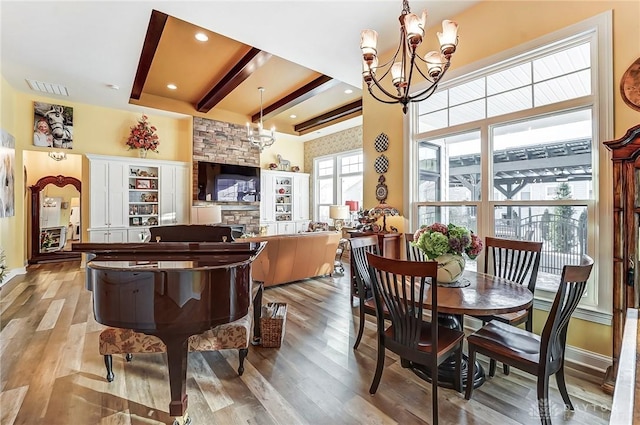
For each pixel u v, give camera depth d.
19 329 3.06
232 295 1.79
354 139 7.74
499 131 3.02
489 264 2.90
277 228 8.47
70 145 5.76
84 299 3.99
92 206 5.82
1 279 4.32
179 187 6.82
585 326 2.39
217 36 4.00
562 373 1.87
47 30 3.31
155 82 5.59
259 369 2.38
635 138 1.99
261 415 1.87
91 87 5.02
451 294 2.06
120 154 6.28
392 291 2.15
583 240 2.49
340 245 6.07
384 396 2.06
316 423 1.81
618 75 2.24
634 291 2.04
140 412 1.89
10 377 2.24
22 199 5.37
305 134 8.44
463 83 3.27
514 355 1.77
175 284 1.66
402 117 3.80
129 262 1.89
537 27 2.65
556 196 2.64
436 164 3.54
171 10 3.00
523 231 2.85
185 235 3.18
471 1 2.99
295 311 3.65
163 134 6.81
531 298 1.97
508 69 2.92
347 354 2.63
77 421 1.80
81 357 2.53
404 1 2.26
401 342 1.94
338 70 4.35
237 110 7.28
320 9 3.02
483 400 2.01
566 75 2.57
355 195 7.95
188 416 1.81
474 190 3.22
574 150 2.54
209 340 2.21
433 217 3.57
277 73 5.16
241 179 7.58
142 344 2.15
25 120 5.35
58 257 6.57
